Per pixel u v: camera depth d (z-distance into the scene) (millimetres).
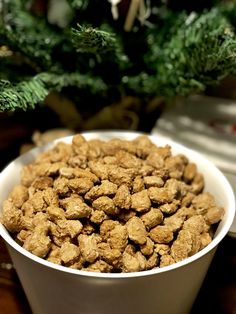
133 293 248
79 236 259
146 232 263
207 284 333
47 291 260
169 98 363
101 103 384
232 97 444
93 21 333
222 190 301
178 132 383
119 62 338
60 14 353
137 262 247
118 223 264
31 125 427
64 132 393
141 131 414
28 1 354
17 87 285
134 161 292
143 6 326
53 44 342
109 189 267
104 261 251
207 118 402
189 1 359
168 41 349
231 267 340
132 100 388
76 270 237
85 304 257
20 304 316
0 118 431
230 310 318
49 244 252
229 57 282
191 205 296
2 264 328
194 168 316
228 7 361
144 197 271
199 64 304
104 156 307
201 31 313
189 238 257
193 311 317
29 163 314
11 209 270
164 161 303
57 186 274
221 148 367
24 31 344
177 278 250
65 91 365
